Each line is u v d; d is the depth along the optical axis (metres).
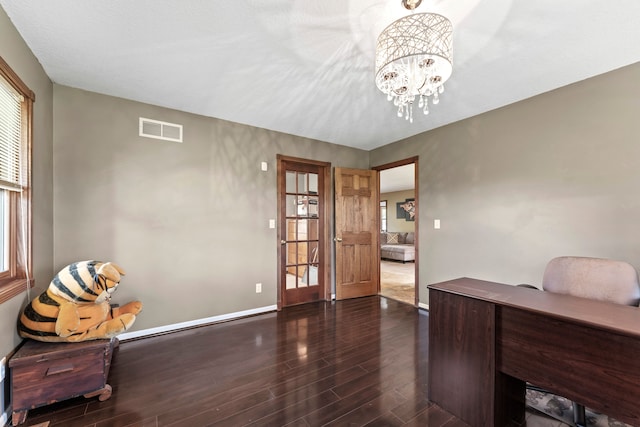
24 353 1.58
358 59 2.02
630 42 1.82
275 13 1.56
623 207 2.12
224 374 2.05
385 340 2.64
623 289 1.61
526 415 1.62
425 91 1.90
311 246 3.99
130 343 2.55
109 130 2.57
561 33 1.73
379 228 4.42
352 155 4.37
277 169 3.61
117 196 2.60
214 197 3.12
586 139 2.29
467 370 1.57
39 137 2.04
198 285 3.01
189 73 2.21
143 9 1.53
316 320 3.18
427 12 1.51
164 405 1.70
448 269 3.32
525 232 2.66
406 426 1.54
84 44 1.84
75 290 1.75
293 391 1.84
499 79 2.30
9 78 1.57
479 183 3.03
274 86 2.42
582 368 1.22
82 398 1.77
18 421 1.52
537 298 1.52
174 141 2.89
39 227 2.03
